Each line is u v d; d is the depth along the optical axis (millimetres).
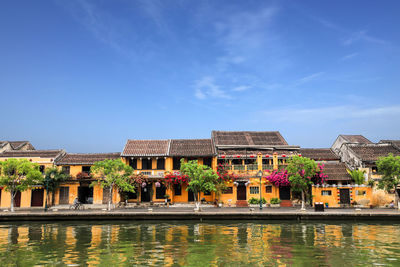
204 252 15641
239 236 19766
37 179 34719
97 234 20766
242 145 41062
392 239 18703
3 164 32969
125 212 27797
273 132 47125
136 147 40938
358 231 21531
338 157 43094
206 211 28984
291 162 33812
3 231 22406
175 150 40031
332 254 15180
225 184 37781
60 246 17141
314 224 24812
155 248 16531
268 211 28859
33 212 30297
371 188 35844
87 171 38969
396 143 43906
